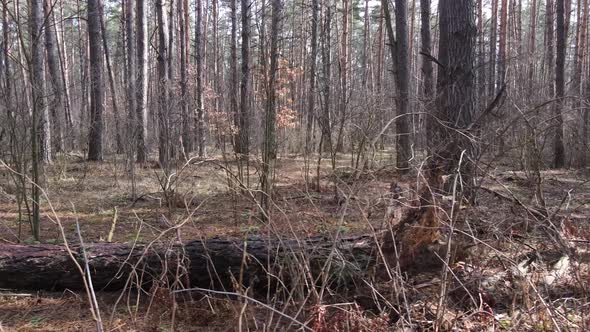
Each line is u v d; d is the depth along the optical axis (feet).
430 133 19.21
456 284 10.99
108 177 33.40
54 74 44.32
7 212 22.59
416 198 11.29
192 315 11.10
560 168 41.91
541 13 108.78
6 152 19.35
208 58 85.76
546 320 9.64
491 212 14.76
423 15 41.78
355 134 24.27
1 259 12.55
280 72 53.42
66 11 86.79
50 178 31.42
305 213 13.89
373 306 10.80
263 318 10.96
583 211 20.77
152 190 27.78
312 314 9.28
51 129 34.12
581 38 61.21
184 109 32.30
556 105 18.72
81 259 12.54
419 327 9.76
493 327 9.75
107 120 44.75
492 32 72.69
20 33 15.66
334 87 41.11
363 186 12.35
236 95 26.58
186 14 67.51
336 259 11.16
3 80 16.92
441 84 21.01
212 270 12.26
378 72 75.66
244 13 44.91
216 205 22.58
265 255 11.97
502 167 28.02
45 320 11.16
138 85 40.34
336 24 78.64
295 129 47.16
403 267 11.52
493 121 15.97
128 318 11.21
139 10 45.55
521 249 12.37
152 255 12.39
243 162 22.45
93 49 46.06
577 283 11.43
